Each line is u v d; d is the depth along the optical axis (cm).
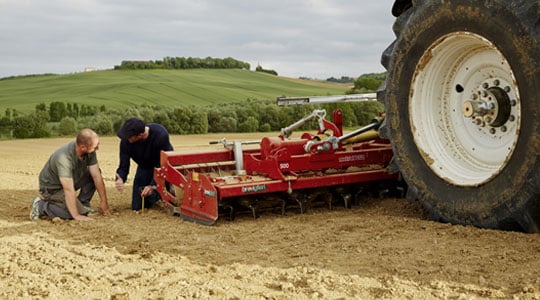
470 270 405
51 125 3303
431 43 531
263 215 660
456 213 518
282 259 470
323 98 723
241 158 710
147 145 746
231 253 498
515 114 495
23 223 677
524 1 446
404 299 359
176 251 516
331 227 570
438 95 555
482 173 517
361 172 669
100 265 479
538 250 434
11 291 412
